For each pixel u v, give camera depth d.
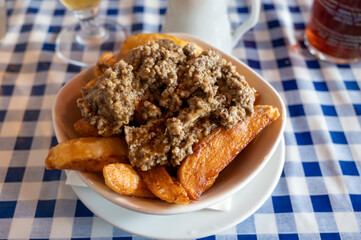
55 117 0.28
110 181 0.23
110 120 0.26
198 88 0.25
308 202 0.30
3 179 0.32
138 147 0.24
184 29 0.41
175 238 0.25
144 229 0.26
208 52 0.27
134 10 0.49
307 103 0.37
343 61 0.41
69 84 0.30
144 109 0.26
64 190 0.31
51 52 0.44
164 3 0.50
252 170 0.24
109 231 0.28
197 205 0.23
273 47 0.44
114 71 0.26
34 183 0.32
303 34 0.45
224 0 0.39
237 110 0.25
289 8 0.48
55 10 0.49
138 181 0.24
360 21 0.36
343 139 0.35
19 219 0.29
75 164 0.25
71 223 0.29
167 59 0.26
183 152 0.24
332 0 0.37
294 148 0.34
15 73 0.41
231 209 0.26
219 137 0.24
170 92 0.26
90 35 0.46
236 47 0.44
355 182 0.31
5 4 0.47
